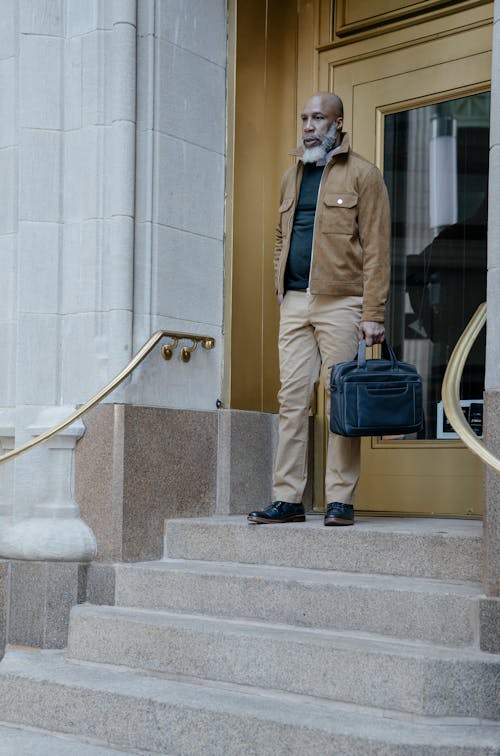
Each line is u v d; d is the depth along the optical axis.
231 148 6.68
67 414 6.00
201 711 4.51
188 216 6.39
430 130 6.65
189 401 6.34
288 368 5.99
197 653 4.97
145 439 5.97
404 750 3.97
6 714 5.19
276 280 6.10
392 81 6.76
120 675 5.16
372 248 5.71
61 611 5.84
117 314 5.99
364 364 5.50
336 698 4.49
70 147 6.23
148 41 6.20
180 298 6.30
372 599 4.83
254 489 6.62
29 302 6.17
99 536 5.88
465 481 6.34
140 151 6.18
